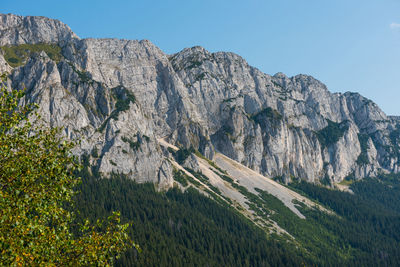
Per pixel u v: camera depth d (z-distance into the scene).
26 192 30.16
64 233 31.73
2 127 30.84
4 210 28.14
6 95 31.08
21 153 31.28
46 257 30.09
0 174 29.70
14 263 27.23
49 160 31.38
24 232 28.44
